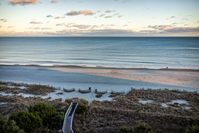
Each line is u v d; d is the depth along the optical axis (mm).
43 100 24422
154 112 19234
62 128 13922
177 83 37094
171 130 13914
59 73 46062
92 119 16703
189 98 25828
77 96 28203
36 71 48531
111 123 15555
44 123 14820
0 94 26469
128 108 21594
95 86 34625
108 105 23172
